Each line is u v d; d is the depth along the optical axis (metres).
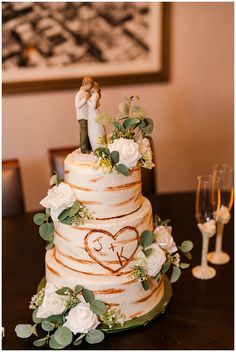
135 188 1.37
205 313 1.46
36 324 1.37
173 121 3.14
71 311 1.32
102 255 1.34
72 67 2.77
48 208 1.39
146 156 1.38
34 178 2.91
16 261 1.79
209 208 1.60
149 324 1.41
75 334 1.33
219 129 3.27
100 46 2.79
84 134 1.38
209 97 3.17
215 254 1.78
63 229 1.37
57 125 2.85
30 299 1.55
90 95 1.35
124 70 2.88
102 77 2.83
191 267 1.72
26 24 2.61
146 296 1.42
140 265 1.35
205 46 3.04
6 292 1.59
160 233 1.43
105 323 1.36
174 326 1.40
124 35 2.81
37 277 1.68
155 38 2.88
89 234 1.32
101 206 1.33
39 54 2.68
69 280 1.35
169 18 2.87
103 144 1.36
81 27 2.72
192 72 3.07
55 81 2.74
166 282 1.61
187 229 1.99
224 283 1.62
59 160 2.43
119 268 1.35
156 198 2.30
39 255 1.83
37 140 2.84
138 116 1.36
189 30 2.97
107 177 1.31
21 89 2.69
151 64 2.93
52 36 2.68
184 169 3.28
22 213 2.21
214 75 3.13
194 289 1.59
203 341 1.34
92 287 1.33
